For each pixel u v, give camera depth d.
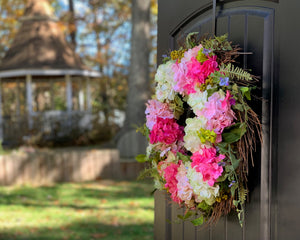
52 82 14.06
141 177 2.21
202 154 1.72
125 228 4.82
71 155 7.77
